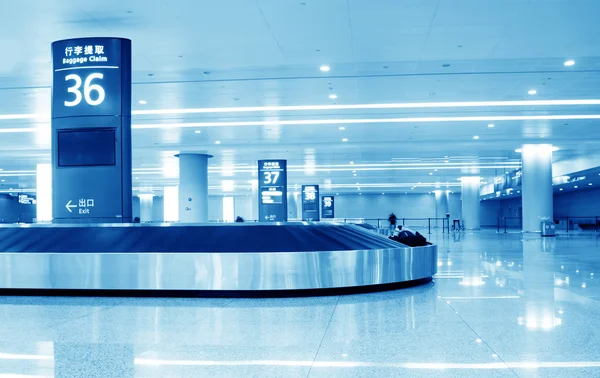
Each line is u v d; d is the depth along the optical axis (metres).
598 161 34.28
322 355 5.00
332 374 4.39
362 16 11.63
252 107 21.27
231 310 7.58
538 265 13.77
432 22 12.11
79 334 5.97
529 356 4.90
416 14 11.60
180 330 6.16
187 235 9.81
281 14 11.48
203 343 5.50
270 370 4.52
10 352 5.17
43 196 39.41
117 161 11.12
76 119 11.26
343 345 5.39
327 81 17.38
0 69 15.44
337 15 11.55
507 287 9.63
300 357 4.93
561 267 13.20
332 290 9.22
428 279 10.82
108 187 11.09
